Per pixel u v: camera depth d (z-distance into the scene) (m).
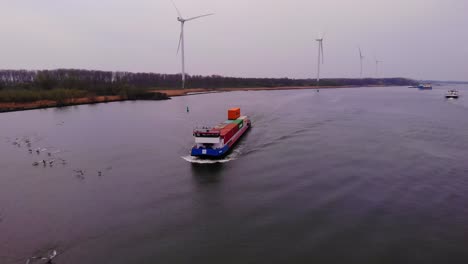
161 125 80.38
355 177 39.69
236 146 56.94
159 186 37.91
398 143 56.59
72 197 34.94
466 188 35.59
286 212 30.73
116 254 24.48
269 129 73.19
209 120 88.38
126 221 29.55
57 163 47.62
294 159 47.84
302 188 36.47
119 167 45.31
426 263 22.92
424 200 32.78
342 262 23.14
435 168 42.44
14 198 34.78
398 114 95.62
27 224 29.11
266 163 46.19
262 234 26.95
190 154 51.50
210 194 35.38
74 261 23.62
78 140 63.22
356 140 59.66
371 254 24.00
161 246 25.50
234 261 23.47
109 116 98.00
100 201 33.88
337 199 33.34
